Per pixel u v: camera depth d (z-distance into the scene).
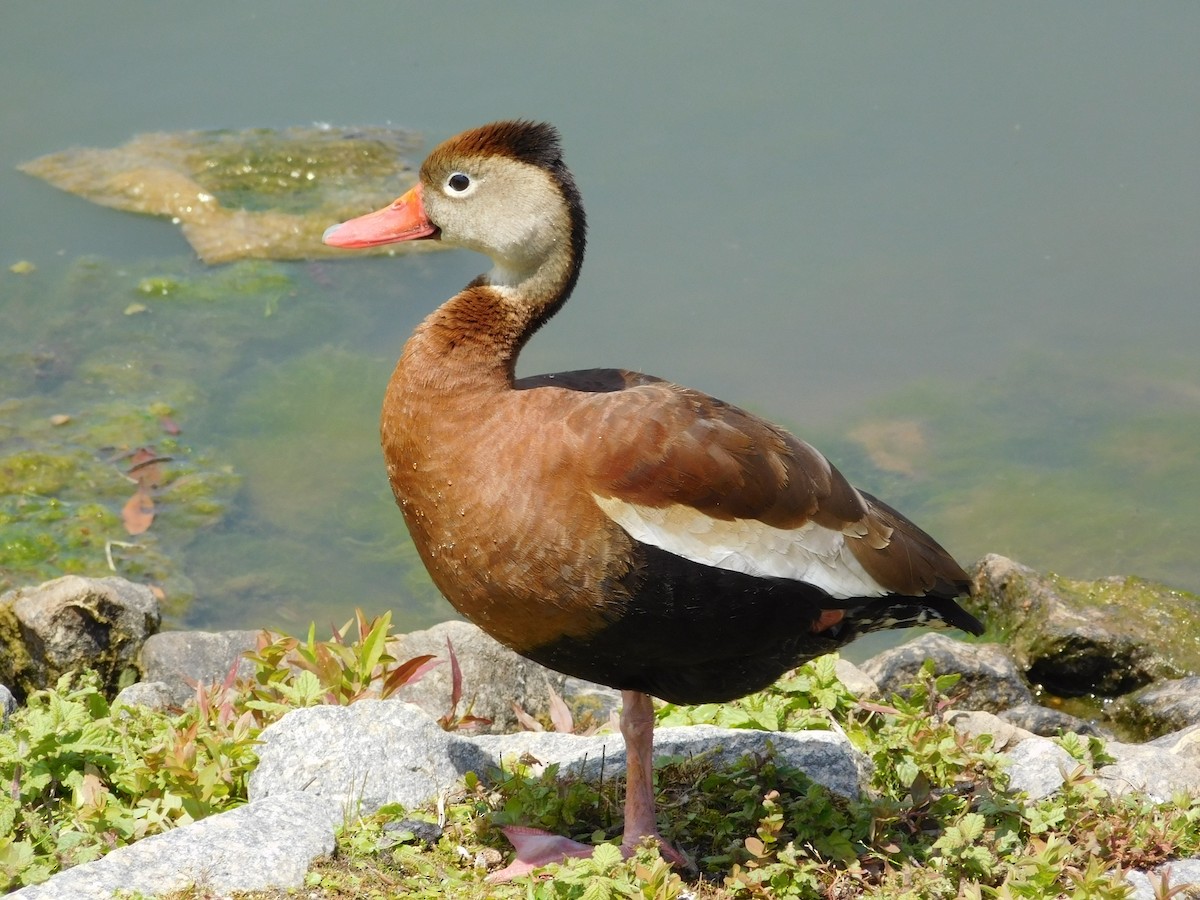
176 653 11.85
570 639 8.05
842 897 7.85
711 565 7.74
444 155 8.76
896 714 9.91
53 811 8.20
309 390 16.73
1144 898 7.88
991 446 15.96
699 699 8.53
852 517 8.34
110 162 20.48
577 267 8.74
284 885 7.46
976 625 8.88
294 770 8.51
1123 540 14.91
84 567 14.03
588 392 8.27
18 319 17.62
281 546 14.62
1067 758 9.59
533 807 8.58
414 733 8.85
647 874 7.25
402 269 19.03
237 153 20.67
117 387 16.67
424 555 8.26
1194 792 9.43
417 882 7.73
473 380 8.09
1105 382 16.80
